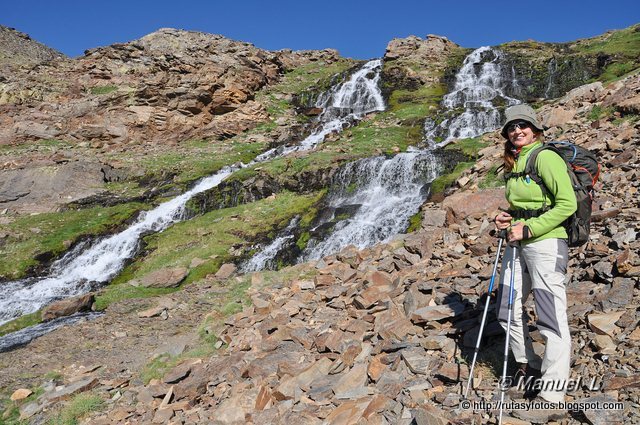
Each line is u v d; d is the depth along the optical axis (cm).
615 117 1400
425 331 595
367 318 685
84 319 1336
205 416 597
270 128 3912
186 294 1338
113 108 3869
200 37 6556
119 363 953
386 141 2816
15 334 1292
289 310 843
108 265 1911
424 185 1950
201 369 761
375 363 549
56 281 1816
